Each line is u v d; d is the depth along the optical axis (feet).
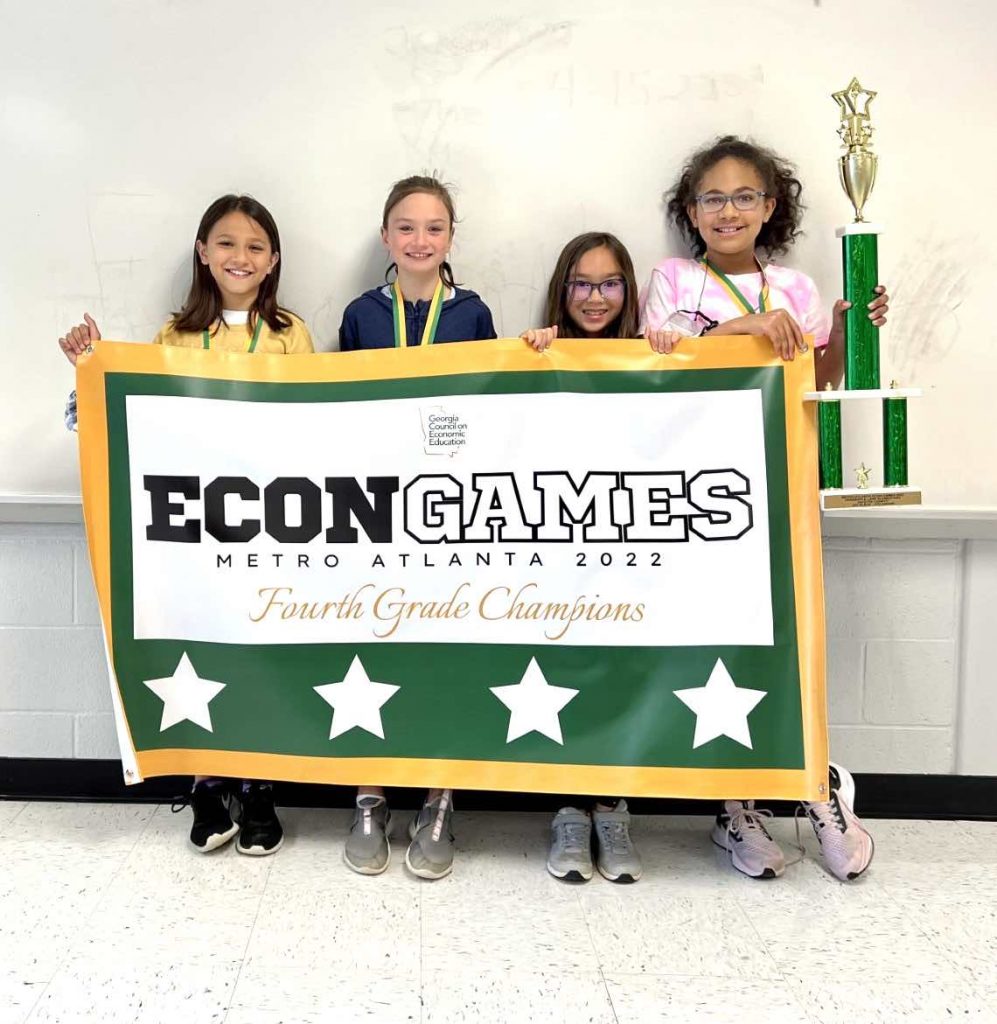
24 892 5.89
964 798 7.26
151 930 5.48
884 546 7.09
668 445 6.00
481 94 6.90
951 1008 4.86
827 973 5.16
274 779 6.29
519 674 6.14
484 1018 4.74
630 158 6.95
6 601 7.28
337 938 5.43
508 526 6.12
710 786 6.01
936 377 7.07
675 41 6.84
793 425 5.91
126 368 6.19
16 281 7.07
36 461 7.24
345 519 6.22
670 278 6.81
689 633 6.03
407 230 6.40
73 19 6.84
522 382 6.06
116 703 6.23
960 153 6.89
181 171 6.98
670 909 5.82
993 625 7.12
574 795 6.47
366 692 6.23
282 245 7.06
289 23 6.85
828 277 7.06
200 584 6.28
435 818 6.29
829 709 7.24
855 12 6.79
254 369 6.22
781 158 6.92
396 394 6.15
